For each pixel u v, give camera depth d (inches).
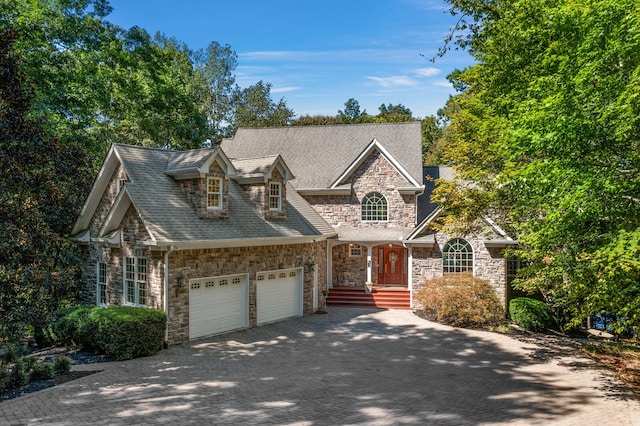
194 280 685.3
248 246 772.6
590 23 388.5
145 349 591.8
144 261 683.4
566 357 632.4
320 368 548.1
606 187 382.3
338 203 1111.0
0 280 484.7
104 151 1095.0
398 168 1061.1
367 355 614.9
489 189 721.0
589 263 466.9
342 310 961.5
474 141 764.0
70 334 645.9
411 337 728.3
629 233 377.7
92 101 1037.2
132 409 402.0
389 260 1098.7
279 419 384.5
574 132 394.6
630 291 461.7
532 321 809.5
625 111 361.4
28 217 515.2
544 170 422.9
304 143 1235.2
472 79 776.3
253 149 1252.5
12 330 491.8
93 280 789.9
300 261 888.9
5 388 455.8
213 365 554.6
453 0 709.9
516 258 946.1
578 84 390.9
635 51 360.5
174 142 1551.4
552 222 441.7
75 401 422.0
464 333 765.3
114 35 1076.5
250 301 775.7
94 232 793.6
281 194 877.2
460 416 400.8
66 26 961.5
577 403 441.4
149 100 1267.2
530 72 589.3
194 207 727.1
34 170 588.7
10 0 848.3
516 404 436.1
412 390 472.4
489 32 678.5
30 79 852.0
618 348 706.2
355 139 1213.1
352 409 412.8
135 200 664.4
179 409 403.9
